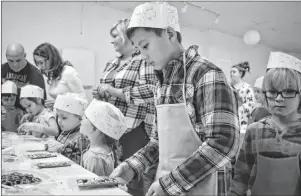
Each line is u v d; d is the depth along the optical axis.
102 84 1.64
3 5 2.13
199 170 0.81
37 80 2.25
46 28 2.17
